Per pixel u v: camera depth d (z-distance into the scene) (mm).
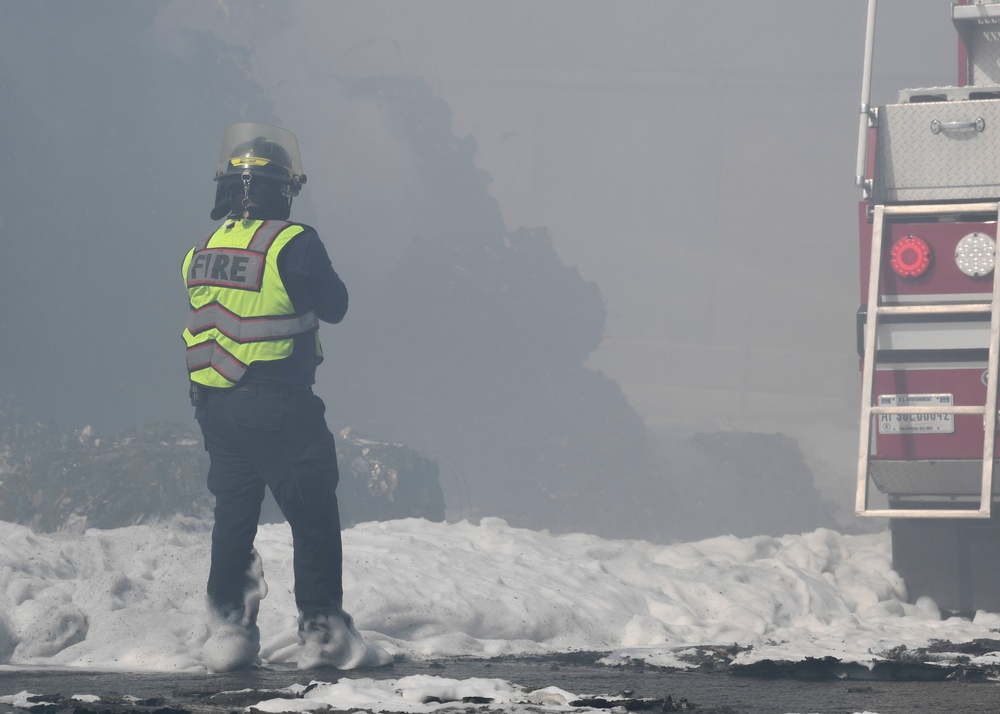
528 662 7367
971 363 10469
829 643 7941
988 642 8078
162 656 6930
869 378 10445
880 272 10562
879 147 10797
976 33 12242
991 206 10336
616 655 7566
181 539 9758
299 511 6941
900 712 5031
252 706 4879
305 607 6938
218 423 7051
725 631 8750
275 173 7320
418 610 8156
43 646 7191
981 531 10859
